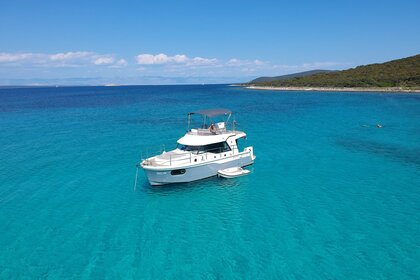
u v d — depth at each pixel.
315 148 38.34
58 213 21.06
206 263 15.60
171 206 22.16
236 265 15.44
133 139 44.31
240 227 19.11
